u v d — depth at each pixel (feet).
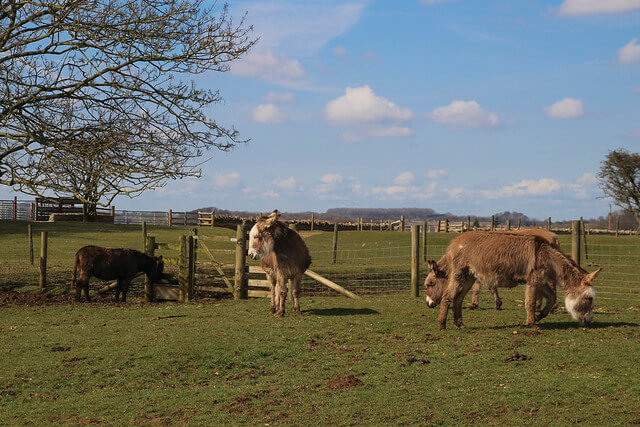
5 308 45.42
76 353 29.07
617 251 97.60
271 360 28.09
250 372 26.43
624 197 180.34
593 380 22.81
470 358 27.04
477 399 21.38
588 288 32.50
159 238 111.65
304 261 39.60
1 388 24.34
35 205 153.17
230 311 41.45
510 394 21.68
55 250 88.28
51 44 48.62
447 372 25.03
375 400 21.84
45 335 33.45
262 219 36.81
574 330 32.45
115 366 27.02
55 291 54.60
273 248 37.35
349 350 29.63
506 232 33.22
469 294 50.57
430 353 28.45
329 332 33.19
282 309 38.32
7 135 47.98
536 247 32.35
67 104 50.83
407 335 32.40
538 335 31.30
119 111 50.83
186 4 50.01
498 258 32.22
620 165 178.09
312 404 21.70
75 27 46.34
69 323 38.04
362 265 79.41
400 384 23.71
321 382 24.48
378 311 40.40
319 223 179.11
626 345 28.58
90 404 22.41
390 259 89.20
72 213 150.10
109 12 48.16
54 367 26.89
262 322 36.22
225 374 26.23
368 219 209.87
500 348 28.73
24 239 100.73
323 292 54.54
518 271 32.48
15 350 29.94
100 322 38.17
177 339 30.96
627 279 60.29
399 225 196.24
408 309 41.22
